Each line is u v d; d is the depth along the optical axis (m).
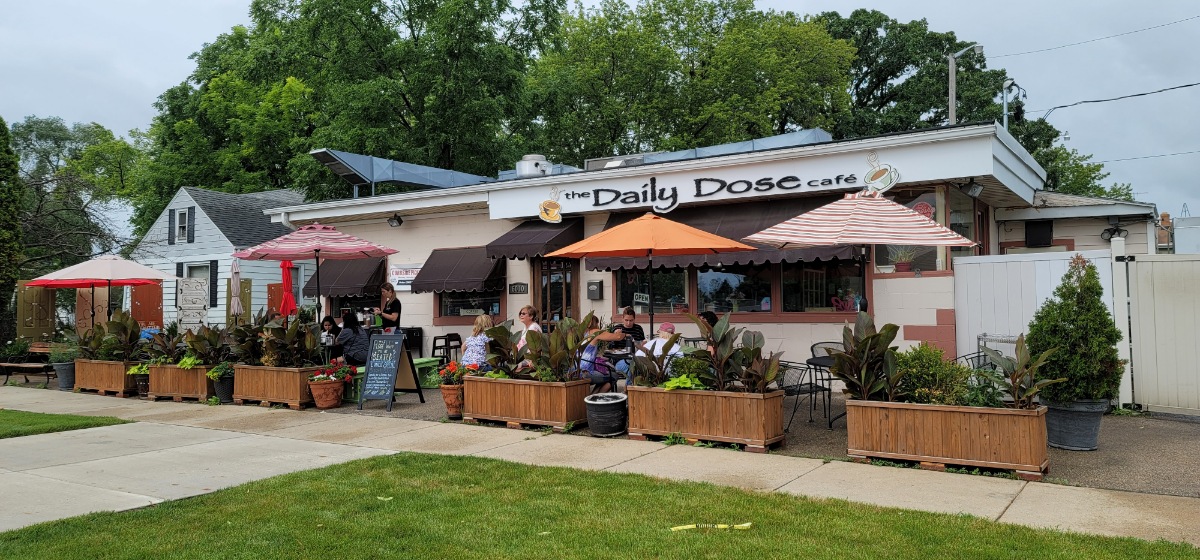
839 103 35.81
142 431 9.37
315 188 24.69
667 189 12.26
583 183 13.09
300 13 26.73
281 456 7.69
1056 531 4.75
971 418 6.43
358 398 11.32
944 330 10.38
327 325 13.09
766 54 33.50
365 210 15.95
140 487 6.42
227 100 34.38
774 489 6.00
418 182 18.36
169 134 36.69
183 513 5.54
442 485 6.26
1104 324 6.99
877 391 6.97
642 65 32.50
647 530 4.91
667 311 12.98
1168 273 8.87
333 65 24.53
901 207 8.02
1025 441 6.20
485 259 14.74
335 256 13.30
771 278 11.90
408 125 24.23
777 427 7.61
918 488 5.94
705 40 34.41
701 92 32.81
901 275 10.72
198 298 20.94
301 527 5.12
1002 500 5.55
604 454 7.44
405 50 23.80
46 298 18.39
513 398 9.03
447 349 14.81
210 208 23.38
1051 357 7.10
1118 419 8.72
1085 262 7.21
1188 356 8.73
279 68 31.84
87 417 10.40
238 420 10.10
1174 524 4.92
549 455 7.45
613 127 33.28
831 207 8.24
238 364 11.69
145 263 24.47
